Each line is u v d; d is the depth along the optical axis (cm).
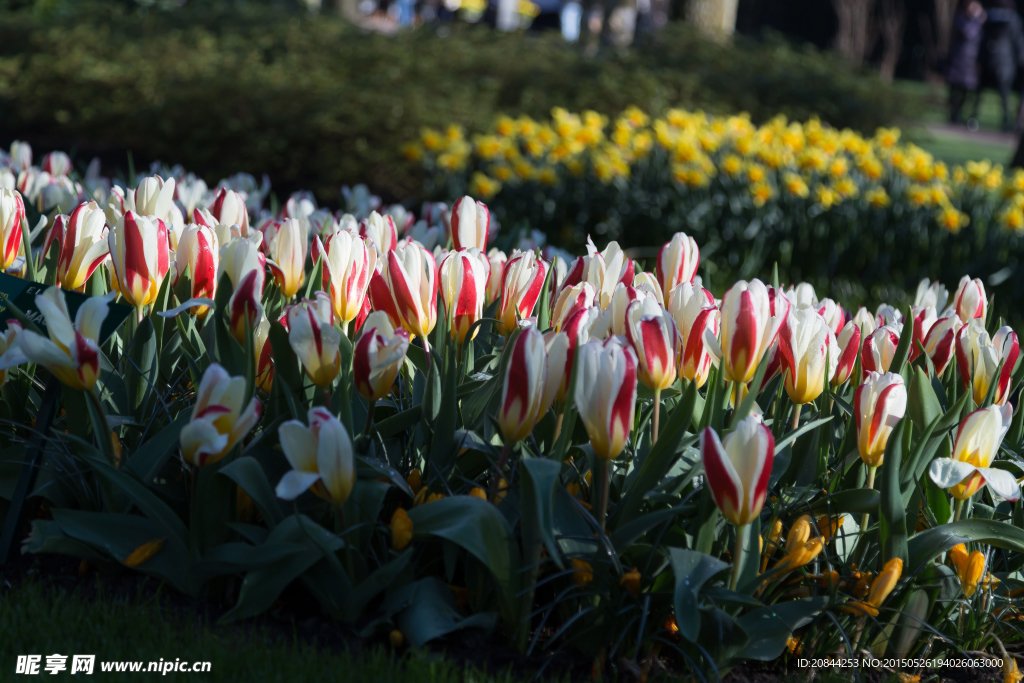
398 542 196
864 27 2736
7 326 214
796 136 793
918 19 2911
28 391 236
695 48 1559
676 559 189
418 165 891
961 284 289
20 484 218
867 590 209
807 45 1761
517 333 218
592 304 234
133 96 1034
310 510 206
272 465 209
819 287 673
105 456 206
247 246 215
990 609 227
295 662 187
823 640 216
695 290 223
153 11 1490
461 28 1506
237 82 954
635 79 1254
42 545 204
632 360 182
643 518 191
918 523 233
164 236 225
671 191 722
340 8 1758
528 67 1279
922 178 766
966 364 245
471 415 226
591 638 205
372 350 189
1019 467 238
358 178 927
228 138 949
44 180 382
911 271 693
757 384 201
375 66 1170
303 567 198
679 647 202
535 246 412
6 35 1234
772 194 702
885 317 290
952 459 204
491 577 208
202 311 254
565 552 199
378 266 240
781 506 221
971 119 2111
